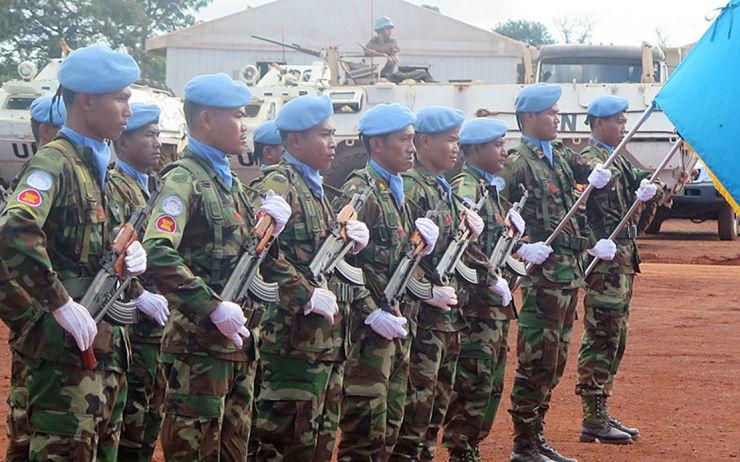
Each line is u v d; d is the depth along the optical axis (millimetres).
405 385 6645
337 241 6121
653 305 15445
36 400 5000
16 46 41000
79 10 41344
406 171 7090
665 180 20344
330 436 6230
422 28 30859
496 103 21219
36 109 7043
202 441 5496
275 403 6047
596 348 8836
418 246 6551
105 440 5285
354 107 21188
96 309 5035
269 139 7930
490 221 7656
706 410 9789
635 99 20469
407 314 6680
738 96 7156
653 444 8656
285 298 5855
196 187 5559
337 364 6215
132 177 6969
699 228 29391
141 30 43031
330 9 30484
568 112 20656
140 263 5117
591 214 9039
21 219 4805
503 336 7559
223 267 5578
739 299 15992
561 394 10477
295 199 6129
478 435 7543
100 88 5184
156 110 6988
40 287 4797
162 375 6582
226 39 30453
